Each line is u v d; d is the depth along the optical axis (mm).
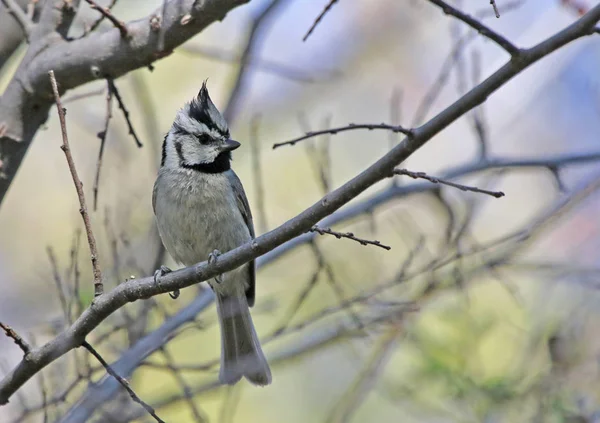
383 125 6152
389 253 14008
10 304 13273
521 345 11797
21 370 6891
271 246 6688
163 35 8227
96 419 9297
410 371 11633
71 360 10117
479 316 11875
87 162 15102
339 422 11312
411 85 18047
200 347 13430
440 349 11234
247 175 16750
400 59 18312
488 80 5898
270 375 9305
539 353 11648
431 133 5973
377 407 13305
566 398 10648
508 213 17094
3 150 8734
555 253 15086
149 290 6918
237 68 14367
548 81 16969
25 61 8750
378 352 11414
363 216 11969
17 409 10062
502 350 11734
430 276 11383
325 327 11945
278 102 17641
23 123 8789
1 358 11203
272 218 16281
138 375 11938
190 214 9789
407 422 13289
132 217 12391
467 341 11398
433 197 12125
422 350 11312
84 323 6812
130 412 8945
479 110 11938
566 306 12656
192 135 9961
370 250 13680
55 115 16156
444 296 12734
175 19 8188
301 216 6465
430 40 18453
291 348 10875
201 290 11062
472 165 11438
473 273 11203
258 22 12633
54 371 9266
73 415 8141
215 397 12828
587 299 12312
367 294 10492
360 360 12102
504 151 17531
